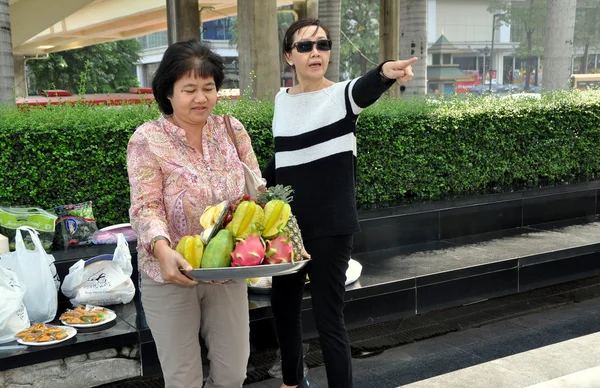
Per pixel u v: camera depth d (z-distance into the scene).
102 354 3.88
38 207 4.88
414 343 4.89
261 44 9.13
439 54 47.75
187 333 2.82
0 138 4.70
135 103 6.45
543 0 45.31
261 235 2.72
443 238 6.36
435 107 6.81
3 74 6.16
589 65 43.31
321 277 3.38
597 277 6.51
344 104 3.29
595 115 7.67
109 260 4.38
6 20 6.16
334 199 3.33
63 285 4.39
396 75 3.04
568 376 3.90
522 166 7.27
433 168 6.65
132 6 24.95
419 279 5.04
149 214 2.70
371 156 6.26
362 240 5.89
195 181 2.77
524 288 5.65
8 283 3.84
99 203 5.10
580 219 7.21
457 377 4.20
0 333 3.73
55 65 42.12
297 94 3.47
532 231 6.66
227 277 2.58
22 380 3.68
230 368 2.96
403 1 9.42
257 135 5.65
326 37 3.40
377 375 4.34
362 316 4.80
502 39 48.44
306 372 3.96
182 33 13.91
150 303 2.82
